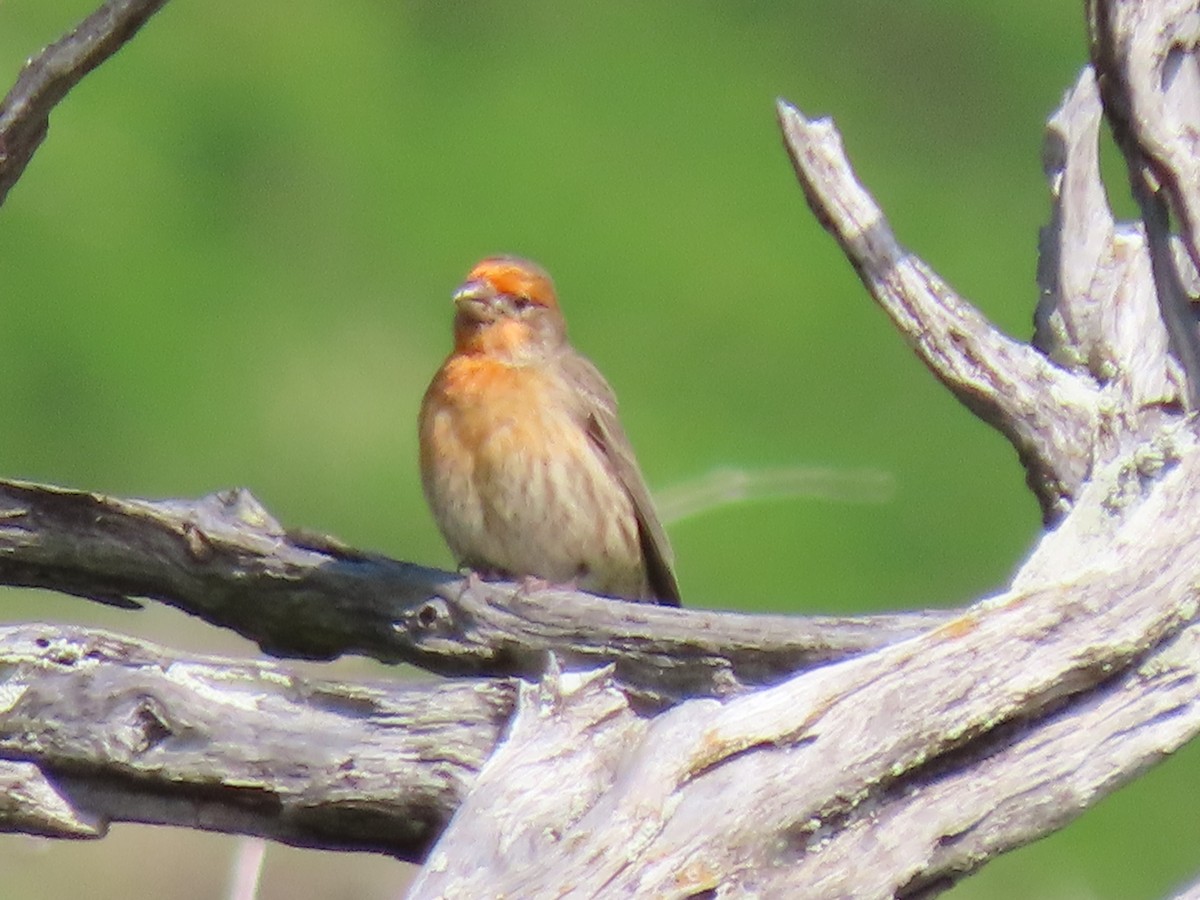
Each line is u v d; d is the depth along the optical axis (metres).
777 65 23.25
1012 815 8.21
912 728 8.13
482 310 12.60
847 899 7.99
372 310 20.69
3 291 20.34
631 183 21.72
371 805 8.83
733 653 9.68
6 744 8.83
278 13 22.61
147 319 20.36
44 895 14.91
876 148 22.67
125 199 21.11
